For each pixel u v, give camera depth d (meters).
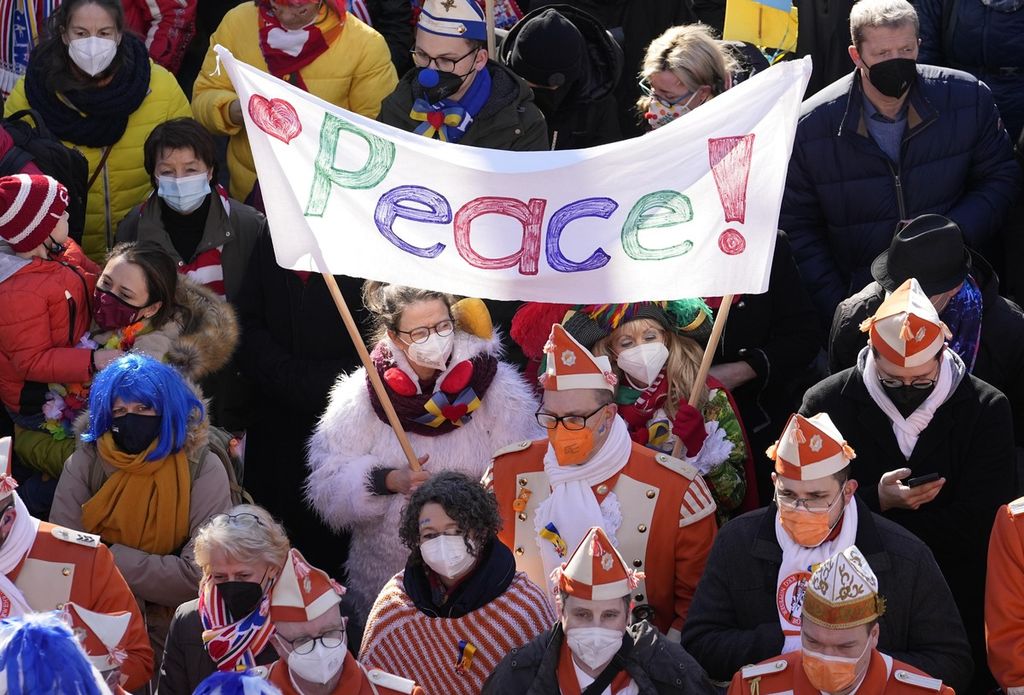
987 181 24.53
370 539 20.55
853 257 24.53
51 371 21.19
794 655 15.51
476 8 24.08
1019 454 23.00
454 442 20.38
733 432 20.16
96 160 25.50
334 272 19.55
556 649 15.43
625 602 15.16
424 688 16.95
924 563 16.27
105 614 16.55
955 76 24.33
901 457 18.31
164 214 23.91
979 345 20.83
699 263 19.38
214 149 23.75
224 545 16.47
